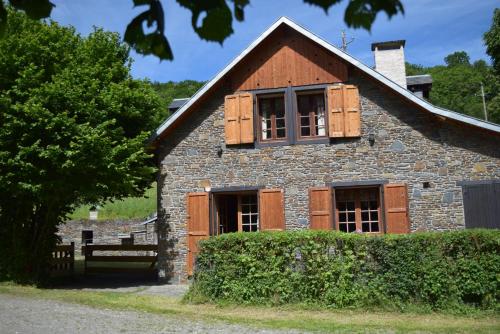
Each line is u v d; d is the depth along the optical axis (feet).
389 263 29.81
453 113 40.70
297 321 27.12
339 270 30.48
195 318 27.84
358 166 43.42
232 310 30.53
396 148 42.93
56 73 42.55
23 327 25.18
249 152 45.62
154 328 25.35
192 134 47.14
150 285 44.96
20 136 39.11
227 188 45.62
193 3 6.51
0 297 34.40
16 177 39.17
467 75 170.60
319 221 43.19
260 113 46.70
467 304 28.96
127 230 81.97
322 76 44.86
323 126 45.29
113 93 42.88
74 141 39.60
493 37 84.58
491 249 28.91
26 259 43.96
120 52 48.67
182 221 46.55
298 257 31.37
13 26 42.60
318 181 43.93
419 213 41.88
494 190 40.65
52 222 46.16
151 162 48.73
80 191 41.39
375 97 43.80
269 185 44.88
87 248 54.90
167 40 6.91
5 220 44.21
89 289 42.16
